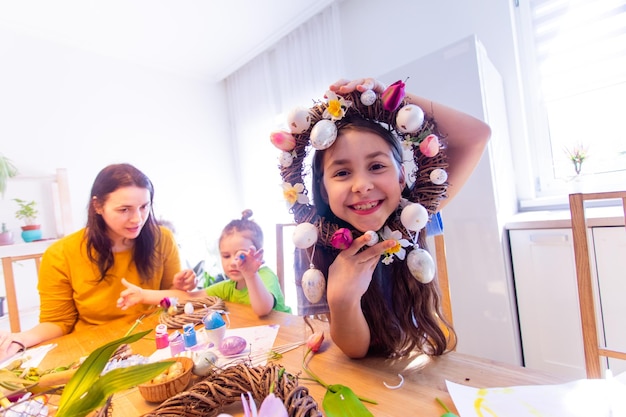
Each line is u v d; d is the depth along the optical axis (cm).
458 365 55
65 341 93
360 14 211
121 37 216
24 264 187
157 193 254
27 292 188
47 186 199
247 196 289
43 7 181
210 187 284
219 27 218
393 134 55
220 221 288
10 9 180
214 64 268
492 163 129
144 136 248
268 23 221
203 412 46
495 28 163
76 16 191
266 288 99
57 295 111
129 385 31
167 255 131
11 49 193
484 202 129
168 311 98
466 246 134
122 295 104
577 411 41
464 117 58
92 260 112
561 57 153
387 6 198
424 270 54
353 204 52
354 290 54
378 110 53
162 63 256
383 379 53
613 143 144
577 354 121
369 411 43
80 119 218
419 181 55
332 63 213
